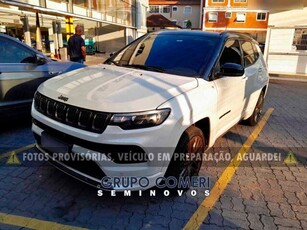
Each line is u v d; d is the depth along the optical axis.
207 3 23.09
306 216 2.53
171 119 2.26
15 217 2.33
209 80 2.92
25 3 9.12
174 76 2.82
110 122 2.10
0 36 3.89
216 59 3.13
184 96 2.46
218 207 2.60
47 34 21.30
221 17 23.23
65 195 2.66
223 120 3.32
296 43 14.77
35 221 2.30
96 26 24.09
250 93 4.20
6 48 3.93
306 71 14.83
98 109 2.15
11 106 3.97
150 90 2.39
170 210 2.52
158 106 2.22
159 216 2.43
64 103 2.34
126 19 18.92
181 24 43.75
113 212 2.45
